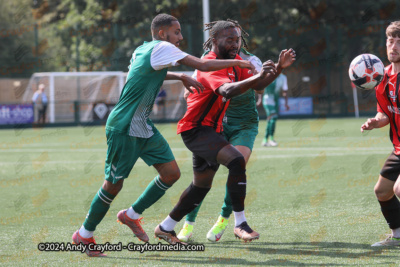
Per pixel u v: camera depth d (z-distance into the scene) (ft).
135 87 44.11
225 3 299.17
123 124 44.19
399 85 43.34
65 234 52.75
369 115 272.92
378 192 45.98
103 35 288.30
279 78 133.49
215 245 47.80
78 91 279.49
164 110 253.85
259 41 293.02
